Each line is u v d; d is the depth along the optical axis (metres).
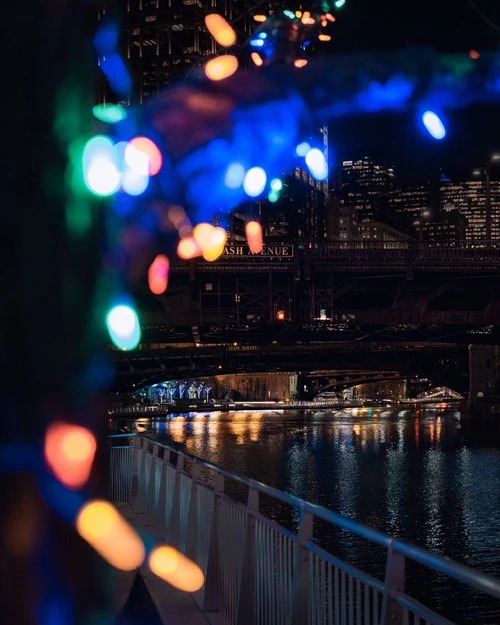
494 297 60.50
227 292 57.56
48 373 2.39
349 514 40.38
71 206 2.52
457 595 23.31
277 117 3.02
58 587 2.34
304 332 61.94
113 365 2.50
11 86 2.46
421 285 59.91
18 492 2.34
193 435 100.56
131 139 2.79
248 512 7.32
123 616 5.50
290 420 142.88
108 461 2.48
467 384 115.00
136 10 103.44
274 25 3.04
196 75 3.05
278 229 152.50
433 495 47.06
